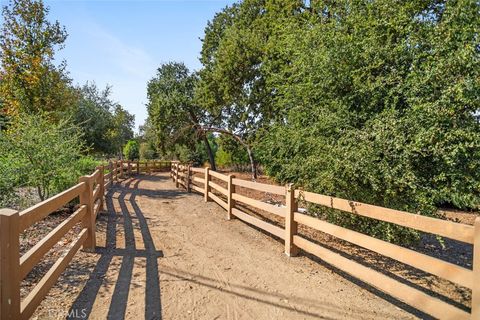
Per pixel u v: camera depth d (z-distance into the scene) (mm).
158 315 3051
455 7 4230
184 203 9500
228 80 13586
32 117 7004
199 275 4062
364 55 4848
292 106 6059
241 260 4660
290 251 4848
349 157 4258
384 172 4156
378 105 4922
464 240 2521
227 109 16375
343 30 5434
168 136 21438
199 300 3396
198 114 20844
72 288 3512
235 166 23812
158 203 9445
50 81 12828
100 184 7785
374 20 5008
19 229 2346
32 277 3650
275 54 10812
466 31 4012
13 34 11914
